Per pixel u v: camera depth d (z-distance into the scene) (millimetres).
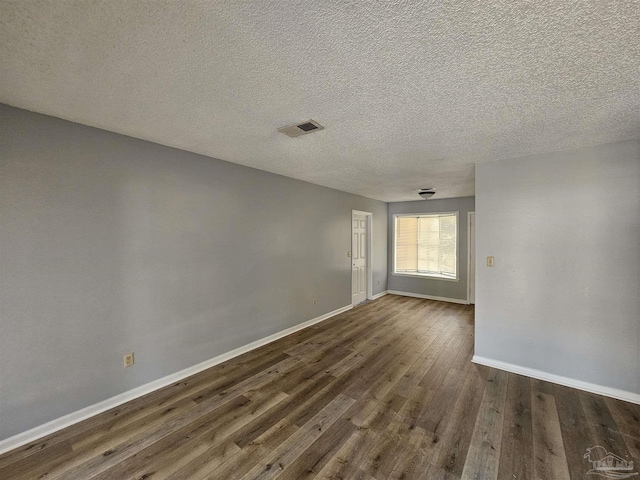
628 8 984
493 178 3021
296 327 4133
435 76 1463
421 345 3588
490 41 1180
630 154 2391
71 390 2068
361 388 2561
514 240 2893
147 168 2480
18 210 1850
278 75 1465
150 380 2512
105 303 2234
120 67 1392
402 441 1894
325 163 3242
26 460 1724
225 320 3143
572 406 2291
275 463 1712
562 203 2668
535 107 1814
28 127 1880
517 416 2158
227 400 2373
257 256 3518
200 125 2133
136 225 2414
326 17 1055
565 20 1053
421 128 2168
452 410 2234
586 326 2557
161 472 1646
